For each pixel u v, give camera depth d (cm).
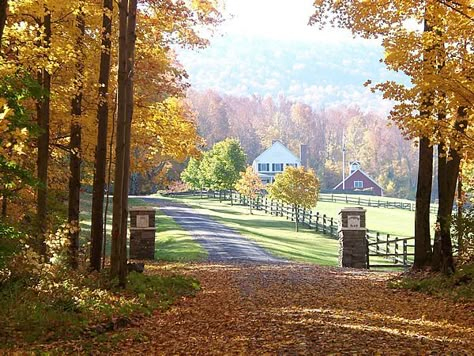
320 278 1659
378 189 10538
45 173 1332
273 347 782
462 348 765
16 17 1217
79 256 1552
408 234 4484
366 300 1249
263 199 6544
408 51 1244
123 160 1250
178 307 1161
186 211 5425
